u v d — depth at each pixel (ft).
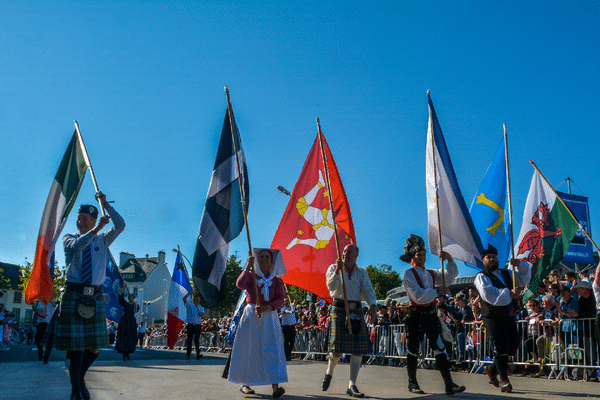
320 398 18.39
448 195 22.58
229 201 20.76
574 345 28.04
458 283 58.70
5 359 38.88
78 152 19.10
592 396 19.33
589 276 33.96
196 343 43.96
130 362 36.83
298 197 24.75
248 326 18.40
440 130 23.22
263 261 19.22
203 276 20.03
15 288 240.73
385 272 201.57
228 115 21.31
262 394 19.22
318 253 24.08
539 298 32.63
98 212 17.53
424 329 20.06
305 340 49.90
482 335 33.63
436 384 24.14
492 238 27.17
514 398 18.47
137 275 231.09
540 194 28.37
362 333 19.39
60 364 32.96
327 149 24.52
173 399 17.22
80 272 16.30
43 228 18.34
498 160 27.50
